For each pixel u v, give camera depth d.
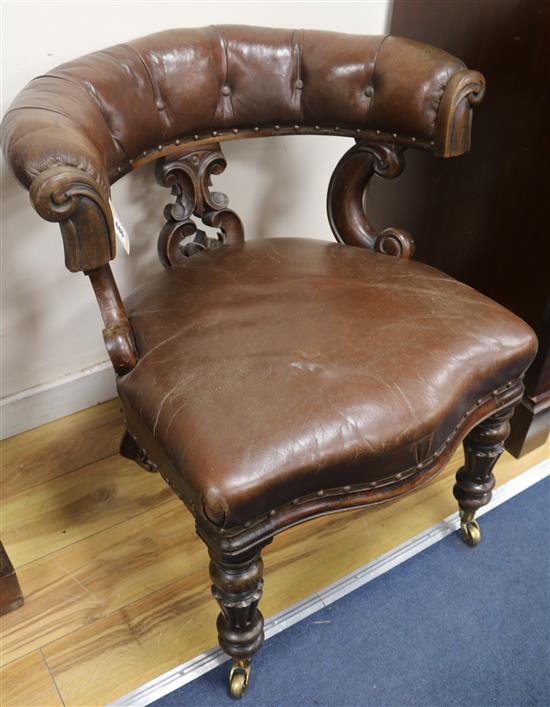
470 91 0.93
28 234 1.15
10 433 1.33
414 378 0.79
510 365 0.86
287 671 0.97
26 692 0.94
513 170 1.13
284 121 1.05
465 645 1.01
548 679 0.97
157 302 0.92
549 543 1.16
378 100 0.99
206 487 0.69
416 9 1.23
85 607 1.05
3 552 0.99
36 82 0.86
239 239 1.12
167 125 0.97
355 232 1.09
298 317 0.86
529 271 1.15
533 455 1.32
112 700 0.94
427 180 1.32
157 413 0.77
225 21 1.17
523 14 1.04
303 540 1.15
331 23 1.27
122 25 1.07
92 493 1.23
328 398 0.75
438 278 0.96
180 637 1.01
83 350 1.34
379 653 1.00
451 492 1.24
